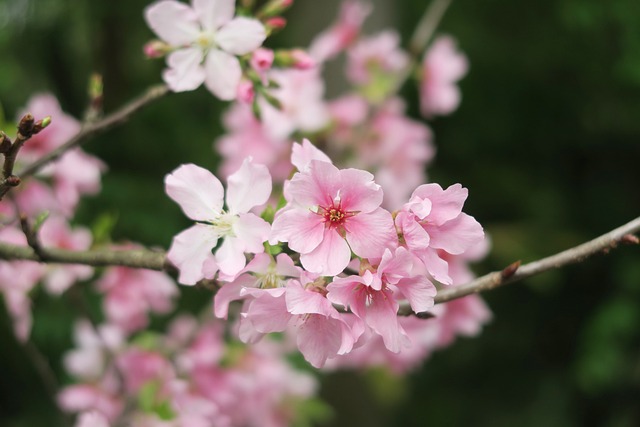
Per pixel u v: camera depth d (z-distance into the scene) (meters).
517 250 1.29
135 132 1.25
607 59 1.40
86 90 1.28
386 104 0.82
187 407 0.62
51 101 0.58
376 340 0.65
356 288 0.43
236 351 0.67
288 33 1.14
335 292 0.42
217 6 0.50
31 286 0.60
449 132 1.52
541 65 1.45
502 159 1.55
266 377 0.67
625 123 1.46
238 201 0.45
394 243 0.42
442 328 0.60
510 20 1.43
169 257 0.45
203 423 0.62
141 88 1.28
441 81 0.81
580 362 1.40
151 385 0.61
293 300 0.42
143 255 0.47
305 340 0.43
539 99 1.50
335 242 0.43
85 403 0.63
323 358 0.43
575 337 1.55
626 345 1.35
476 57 1.46
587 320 1.52
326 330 0.43
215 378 0.65
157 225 1.14
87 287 0.94
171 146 1.26
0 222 0.52
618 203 1.54
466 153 1.53
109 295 0.64
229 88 0.50
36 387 1.17
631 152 1.53
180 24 0.50
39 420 1.16
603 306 1.43
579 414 1.49
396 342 0.43
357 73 0.81
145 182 1.20
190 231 0.45
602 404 1.46
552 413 1.49
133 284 0.63
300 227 0.43
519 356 1.55
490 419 1.51
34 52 1.25
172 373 0.63
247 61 0.51
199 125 1.28
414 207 0.43
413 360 0.65
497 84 1.49
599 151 1.55
